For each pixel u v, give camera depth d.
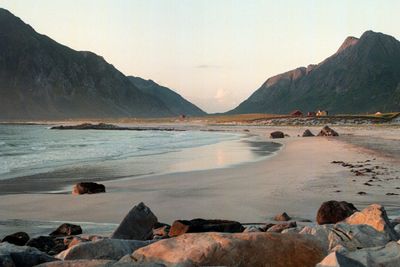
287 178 26.64
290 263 6.12
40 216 18.09
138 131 140.38
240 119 196.88
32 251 7.52
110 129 167.25
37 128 196.12
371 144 54.44
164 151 53.41
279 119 164.38
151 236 12.18
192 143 69.75
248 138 82.88
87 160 42.56
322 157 39.66
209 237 6.43
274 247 6.19
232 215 17.17
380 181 23.98
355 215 8.88
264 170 31.47
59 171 33.66
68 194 23.33
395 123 134.50
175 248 6.37
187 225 12.00
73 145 70.50
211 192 22.69
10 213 18.70
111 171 33.25
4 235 14.48
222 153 48.97
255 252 6.15
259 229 11.98
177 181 27.14
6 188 25.66
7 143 78.25
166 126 180.38
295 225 12.15
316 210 17.39
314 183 24.09
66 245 11.84
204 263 6.06
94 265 5.70
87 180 28.55
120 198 21.72
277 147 56.72
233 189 23.34
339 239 6.86
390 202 18.38
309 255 6.23
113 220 17.19
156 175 30.44
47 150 58.69
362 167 30.78
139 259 6.35
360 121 141.38
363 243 6.85
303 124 147.25
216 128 144.62
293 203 18.92
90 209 19.34
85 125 182.75
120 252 7.56
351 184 23.27
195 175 29.86
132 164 38.16
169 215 17.64
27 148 63.62
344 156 39.59
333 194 20.58
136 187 25.19
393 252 5.71
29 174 32.03
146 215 12.30
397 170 28.58
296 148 52.75
